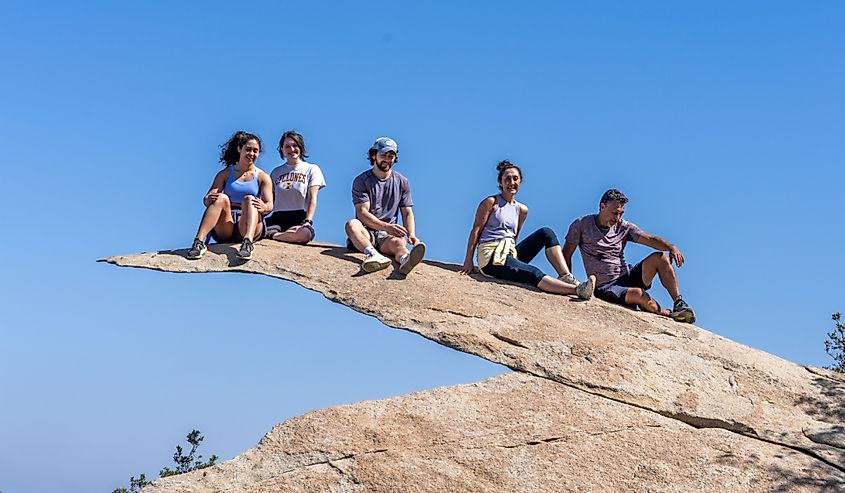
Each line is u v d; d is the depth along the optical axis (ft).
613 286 30.32
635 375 24.77
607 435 22.63
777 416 24.38
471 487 20.77
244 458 21.17
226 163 32.12
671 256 29.99
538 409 23.12
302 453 21.17
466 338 25.36
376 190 31.04
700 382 25.14
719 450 22.77
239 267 29.14
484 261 30.86
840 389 25.94
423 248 28.14
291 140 33.22
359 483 20.63
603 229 30.83
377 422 22.06
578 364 24.84
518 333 25.91
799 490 21.76
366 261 28.55
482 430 22.26
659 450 22.44
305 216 32.94
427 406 22.76
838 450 23.35
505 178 31.42
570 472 21.43
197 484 20.51
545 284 30.01
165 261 29.43
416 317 26.25
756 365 26.32
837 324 40.81
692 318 29.09
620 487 21.30
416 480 20.74
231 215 30.91
